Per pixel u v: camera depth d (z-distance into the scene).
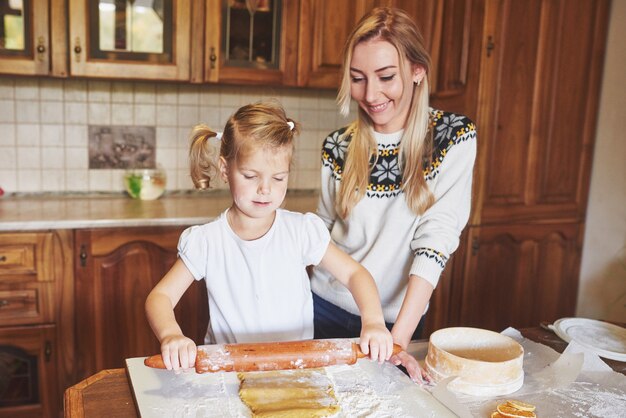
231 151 1.08
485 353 1.13
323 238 1.22
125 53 2.29
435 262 1.27
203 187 1.21
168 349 0.93
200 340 2.33
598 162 2.72
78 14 2.20
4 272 2.07
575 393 1.00
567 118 2.65
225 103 2.77
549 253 2.76
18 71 2.19
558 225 2.74
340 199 1.43
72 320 2.18
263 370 0.92
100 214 2.23
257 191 1.08
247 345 0.95
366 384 1.00
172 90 2.68
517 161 2.59
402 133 1.36
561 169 2.70
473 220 2.54
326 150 1.49
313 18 2.48
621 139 2.62
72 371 2.21
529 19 2.48
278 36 2.46
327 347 0.95
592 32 2.62
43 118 2.54
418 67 1.30
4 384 2.14
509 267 2.67
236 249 1.21
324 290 1.50
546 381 1.04
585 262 2.81
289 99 2.87
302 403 0.92
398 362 1.06
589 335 1.29
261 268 1.21
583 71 2.64
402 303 1.33
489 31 2.41
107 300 2.20
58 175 2.60
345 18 2.52
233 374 1.02
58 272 2.13
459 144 1.34
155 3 2.29
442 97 2.65
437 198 1.36
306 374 1.03
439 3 2.57
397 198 1.38
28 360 2.17
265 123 1.07
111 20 2.25
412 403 0.94
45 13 2.18
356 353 0.96
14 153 2.54
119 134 2.65
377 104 1.28
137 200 2.57
